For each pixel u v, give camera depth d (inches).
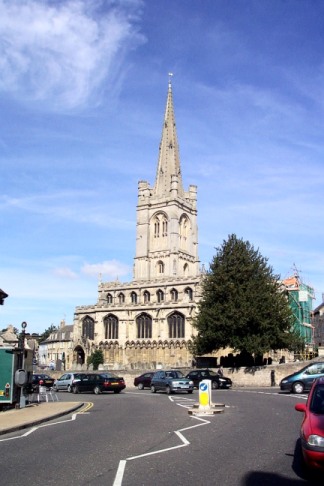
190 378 1958.7
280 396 1414.9
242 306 2233.0
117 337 3996.1
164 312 3791.8
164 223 4837.6
